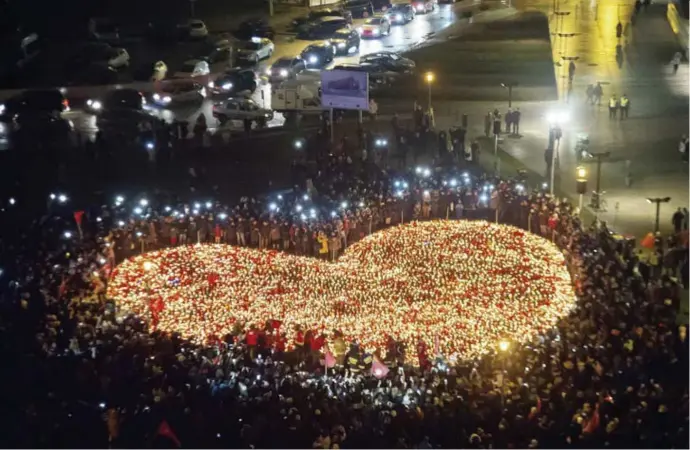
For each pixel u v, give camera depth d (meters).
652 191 51.53
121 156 56.28
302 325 34.41
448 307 35.78
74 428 26.67
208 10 99.69
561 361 29.17
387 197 46.56
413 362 31.75
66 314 32.88
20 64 78.19
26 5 92.56
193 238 43.62
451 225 44.91
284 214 44.53
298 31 89.19
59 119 61.16
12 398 28.34
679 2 87.06
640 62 77.69
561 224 43.19
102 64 75.81
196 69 74.94
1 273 36.97
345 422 26.39
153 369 28.83
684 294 37.91
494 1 102.56
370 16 95.75
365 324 34.41
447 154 55.34
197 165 55.69
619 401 26.75
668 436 25.48
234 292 37.41
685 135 61.09
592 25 89.12
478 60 79.12
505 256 40.88
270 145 59.62
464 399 27.23
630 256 39.25
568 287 37.19
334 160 52.19
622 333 30.78
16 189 50.50
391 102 69.69
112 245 40.81
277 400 26.92
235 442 25.75
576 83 72.81
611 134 61.81
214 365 29.53
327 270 39.75
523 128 63.16
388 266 39.94
